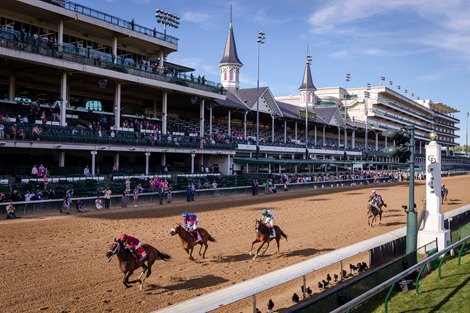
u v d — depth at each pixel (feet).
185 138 145.89
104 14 131.23
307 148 215.31
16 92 134.31
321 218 87.97
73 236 62.23
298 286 42.63
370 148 331.77
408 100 417.08
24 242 56.95
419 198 136.26
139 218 80.84
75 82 137.18
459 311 32.50
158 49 160.15
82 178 107.04
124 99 165.99
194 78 156.15
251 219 84.17
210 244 60.59
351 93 406.41
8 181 91.97
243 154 187.32
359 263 47.19
